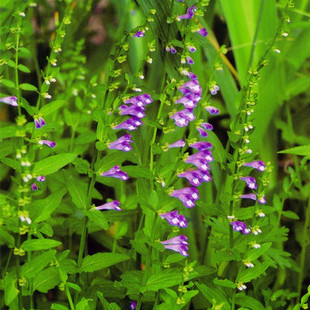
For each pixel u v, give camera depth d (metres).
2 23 1.09
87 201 1.00
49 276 0.99
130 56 1.15
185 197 0.97
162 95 0.99
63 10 1.17
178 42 1.01
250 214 1.03
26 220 0.95
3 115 1.17
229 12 1.15
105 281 1.05
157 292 0.99
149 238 0.98
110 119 0.99
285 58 1.18
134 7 1.17
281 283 1.15
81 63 1.20
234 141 1.01
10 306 0.99
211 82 1.00
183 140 0.99
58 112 1.17
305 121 1.23
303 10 1.20
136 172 0.99
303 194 1.18
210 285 1.04
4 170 1.13
